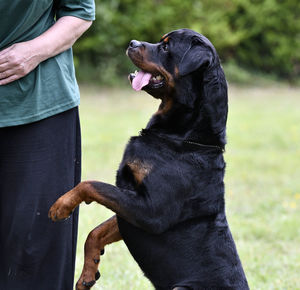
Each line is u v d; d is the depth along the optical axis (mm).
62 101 5633
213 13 35625
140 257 5816
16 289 5742
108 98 29031
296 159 18234
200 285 5605
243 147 20031
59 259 5867
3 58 5219
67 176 5824
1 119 5383
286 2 38031
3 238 5730
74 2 5660
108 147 18375
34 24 5480
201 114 5785
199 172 5668
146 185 5445
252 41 38312
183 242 5652
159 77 6109
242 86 36062
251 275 8445
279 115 26906
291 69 39094
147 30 33969
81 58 33688
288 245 10164
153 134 5832
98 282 7812
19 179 5605
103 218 10703
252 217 11812
